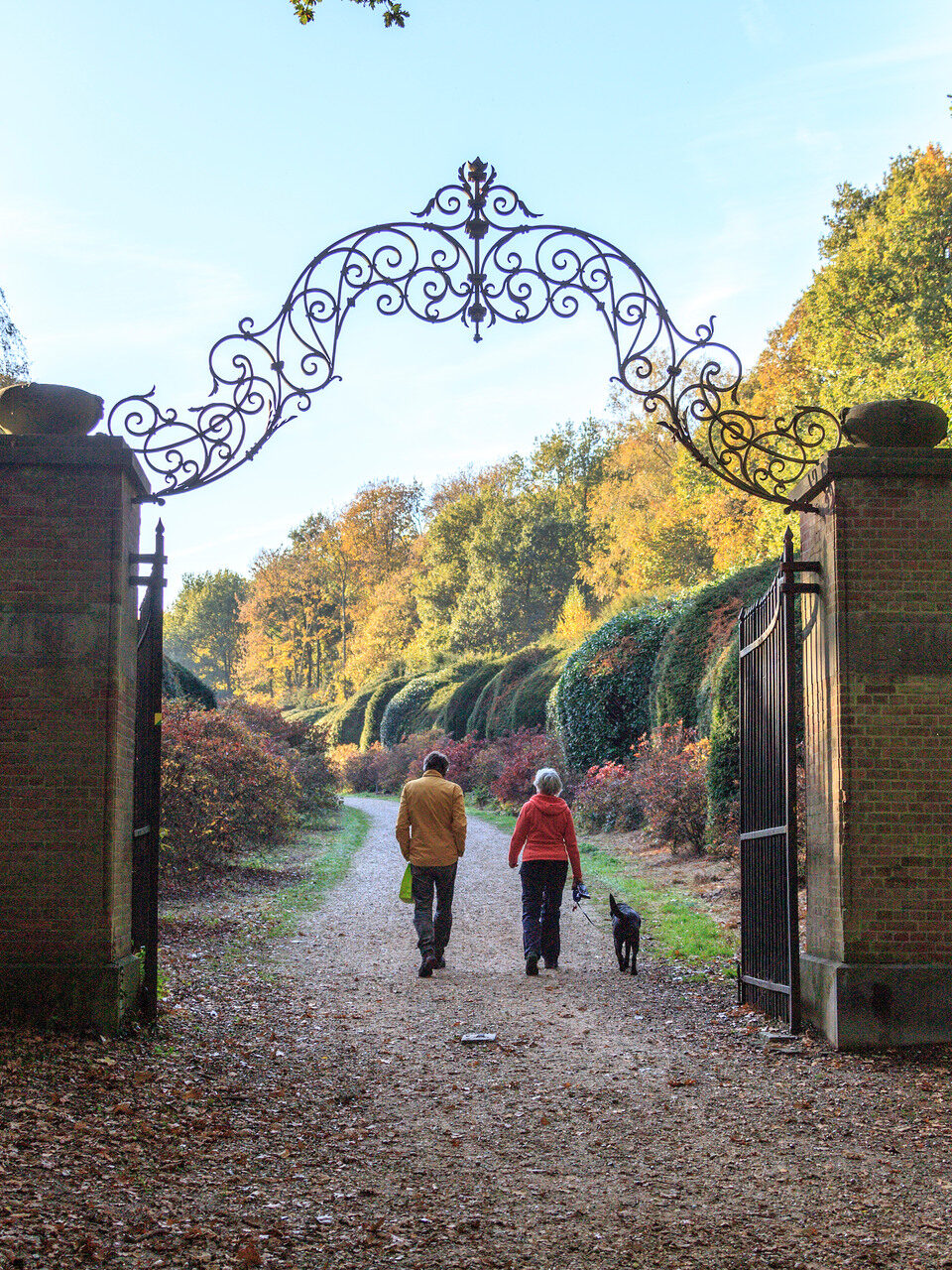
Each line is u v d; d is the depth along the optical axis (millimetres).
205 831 12297
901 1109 4848
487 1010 6996
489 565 52375
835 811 6109
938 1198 3867
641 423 49438
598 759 20516
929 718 6094
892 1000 5875
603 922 10508
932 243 25422
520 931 10242
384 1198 3926
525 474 62688
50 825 5965
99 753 6008
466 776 29016
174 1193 3875
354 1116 4883
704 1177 4125
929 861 6012
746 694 7418
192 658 94500
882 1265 3367
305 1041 6188
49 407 6246
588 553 50531
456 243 6586
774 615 6742
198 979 7637
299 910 11266
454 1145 4508
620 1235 3607
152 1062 5504
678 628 17312
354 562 71375
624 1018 6773
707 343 6629
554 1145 4500
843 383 24172
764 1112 4879
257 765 14695
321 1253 3441
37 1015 5801
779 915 6543
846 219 30375
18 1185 3773
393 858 16547
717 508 35469
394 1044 6164
